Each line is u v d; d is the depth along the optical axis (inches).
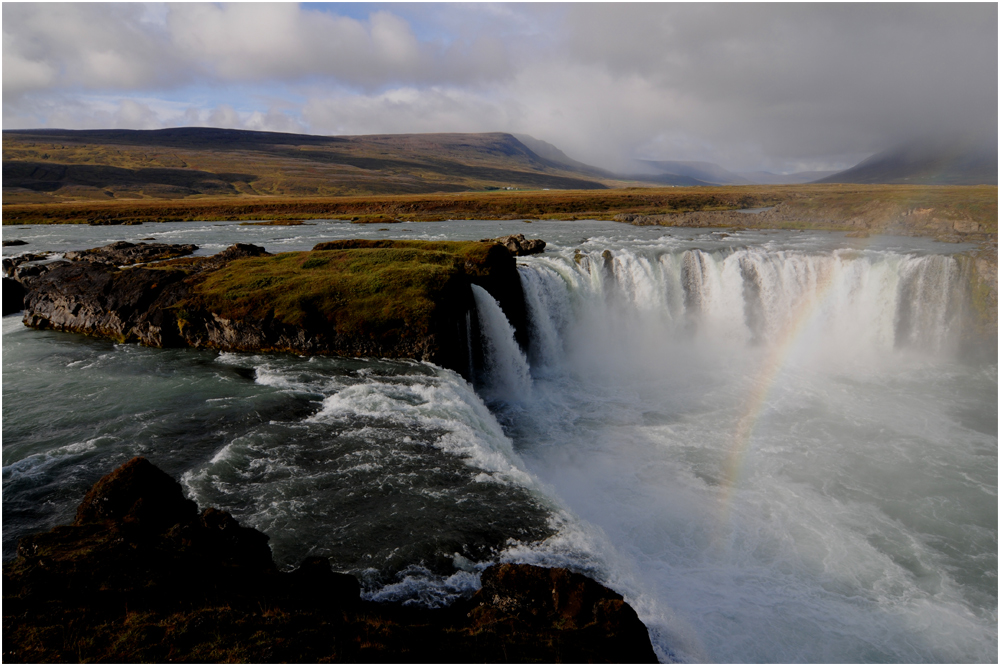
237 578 461.7
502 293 1546.5
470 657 413.4
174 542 481.4
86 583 422.9
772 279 1808.6
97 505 520.4
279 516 637.3
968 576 739.4
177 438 835.4
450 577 548.4
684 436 1148.5
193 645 379.2
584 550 609.3
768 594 694.5
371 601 505.7
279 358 1221.7
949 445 1098.1
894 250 1940.2
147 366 1162.6
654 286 1804.9
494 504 679.7
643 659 446.3
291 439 831.7
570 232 3129.9
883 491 941.8
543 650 429.4
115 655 361.1
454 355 1286.9
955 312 1640.0
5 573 429.1
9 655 351.3
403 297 1300.4
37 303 1488.7
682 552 778.8
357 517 642.8
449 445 828.6
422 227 3627.0
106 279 1497.3
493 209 5103.3
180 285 1455.5
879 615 666.2
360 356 1232.2
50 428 864.3
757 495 933.2
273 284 1413.6
